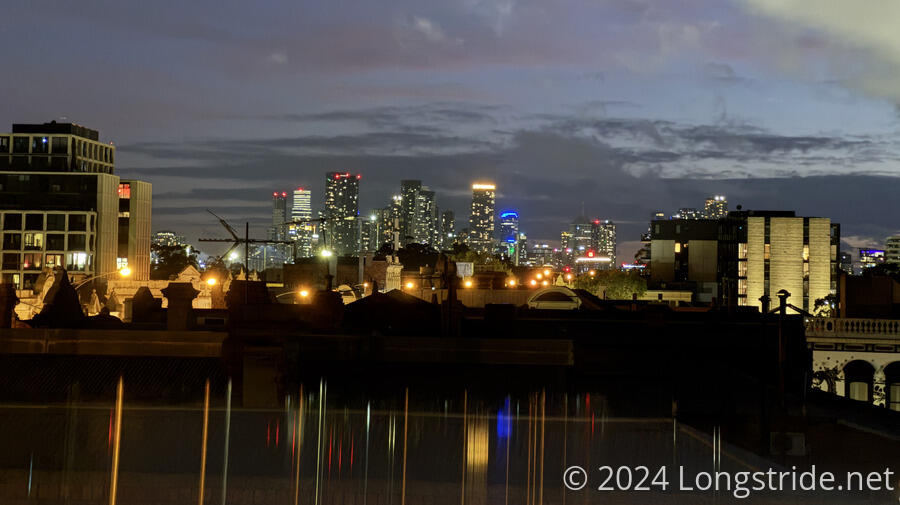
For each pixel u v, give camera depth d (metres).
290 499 21.48
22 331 26.38
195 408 24.58
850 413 33.53
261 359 25.72
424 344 26.59
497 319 34.06
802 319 39.72
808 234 168.25
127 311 46.91
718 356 36.88
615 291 137.38
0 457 22.45
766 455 26.59
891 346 67.00
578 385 29.62
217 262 67.81
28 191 156.25
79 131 172.75
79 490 21.55
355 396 26.00
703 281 168.75
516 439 24.88
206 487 21.48
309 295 59.28
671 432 26.30
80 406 24.39
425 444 24.23
